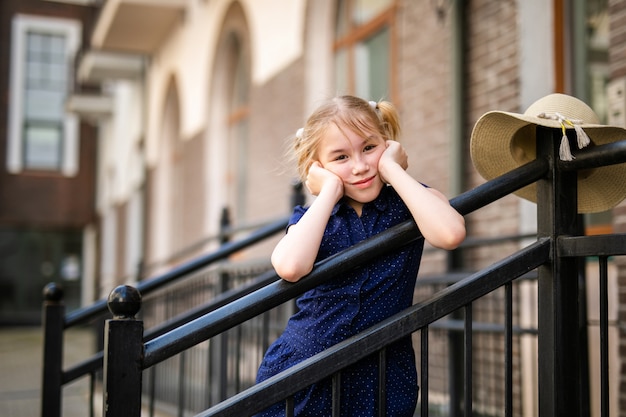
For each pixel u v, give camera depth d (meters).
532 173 1.79
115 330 1.59
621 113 3.19
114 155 16.75
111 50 12.65
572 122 1.75
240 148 9.12
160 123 11.98
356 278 1.76
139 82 13.93
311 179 1.83
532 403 3.71
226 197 9.35
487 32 4.27
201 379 5.31
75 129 19.42
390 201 1.87
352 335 1.74
